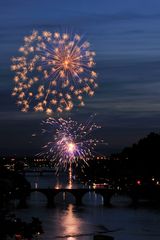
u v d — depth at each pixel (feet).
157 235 654.12
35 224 192.44
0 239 185.68
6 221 189.57
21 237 188.75
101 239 221.87
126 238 632.38
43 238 611.88
